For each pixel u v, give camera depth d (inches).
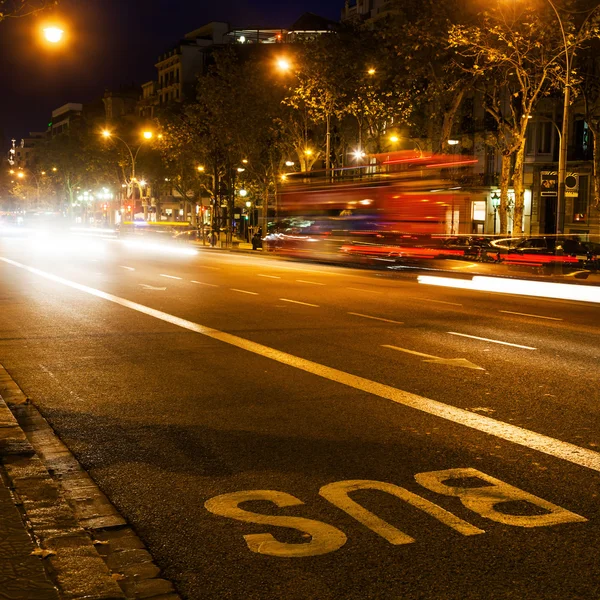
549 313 652.1
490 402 315.3
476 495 206.7
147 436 268.5
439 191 1269.7
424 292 841.5
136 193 4338.1
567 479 219.9
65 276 1016.2
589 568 161.6
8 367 393.7
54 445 259.1
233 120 2046.0
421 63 1427.2
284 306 676.7
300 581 156.9
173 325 547.8
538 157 1904.5
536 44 1182.9
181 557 169.5
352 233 1347.2
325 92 1638.8
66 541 171.0
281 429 274.8
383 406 307.9
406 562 164.9
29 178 6131.9
